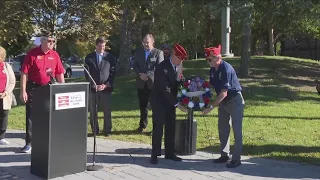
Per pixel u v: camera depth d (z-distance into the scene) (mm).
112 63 8336
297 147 7344
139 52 8305
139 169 6105
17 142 7871
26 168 6055
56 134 5488
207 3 19203
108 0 18953
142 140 8062
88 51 24984
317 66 21672
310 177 5727
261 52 43062
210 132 8555
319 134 8359
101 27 19453
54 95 5398
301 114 10617
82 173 5816
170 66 6316
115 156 6855
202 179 5652
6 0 18203
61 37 19609
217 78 6078
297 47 42438
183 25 21359
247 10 14688
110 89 8352
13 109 11898
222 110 6406
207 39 32844
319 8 14344
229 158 6492
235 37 28234
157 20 21453
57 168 5559
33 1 17844
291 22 15570
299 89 14867
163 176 5777
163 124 6434
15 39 21547
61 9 18266
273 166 6262
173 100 6344
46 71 6328
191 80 6457
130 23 18969
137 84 8453
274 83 15758
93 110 8352
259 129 8836
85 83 5758
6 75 7508
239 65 19203
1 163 6320
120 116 10383
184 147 6883
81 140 5816
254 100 12609
